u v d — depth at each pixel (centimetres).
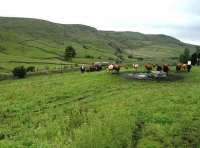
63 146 2895
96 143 2819
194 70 7519
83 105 4641
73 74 8194
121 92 5328
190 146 2883
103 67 9906
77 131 3192
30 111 4722
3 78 9212
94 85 5994
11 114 4659
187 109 3944
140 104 4319
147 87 5619
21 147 3055
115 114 3831
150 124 3381
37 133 3497
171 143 2931
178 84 5772
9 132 3741
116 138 2902
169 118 3581
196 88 5281
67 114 4200
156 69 8000
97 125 3259
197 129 3238
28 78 9069
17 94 5897
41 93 5759
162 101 4419
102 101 4750
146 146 2848
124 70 7788
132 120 3497
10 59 19738
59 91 5766
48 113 4438
